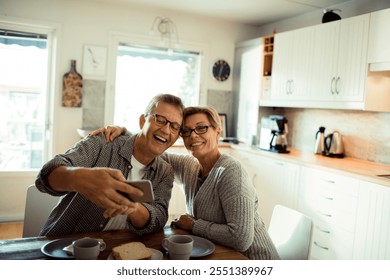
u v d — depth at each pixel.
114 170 1.05
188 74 4.57
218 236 1.28
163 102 1.39
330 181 2.80
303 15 4.04
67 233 1.39
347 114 3.43
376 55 2.73
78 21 3.81
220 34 4.59
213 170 1.42
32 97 3.80
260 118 4.23
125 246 1.08
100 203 1.05
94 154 1.45
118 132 1.56
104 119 4.02
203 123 1.41
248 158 3.84
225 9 4.02
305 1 3.57
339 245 2.71
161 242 1.24
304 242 1.43
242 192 1.32
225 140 4.39
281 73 3.79
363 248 2.51
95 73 3.93
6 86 3.69
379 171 2.69
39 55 3.78
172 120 1.37
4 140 3.75
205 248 1.20
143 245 1.11
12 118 3.75
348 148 3.41
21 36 3.67
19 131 3.79
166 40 4.25
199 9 4.07
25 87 3.76
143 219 1.28
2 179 3.62
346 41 3.01
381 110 2.95
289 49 3.67
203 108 1.44
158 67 4.37
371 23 2.78
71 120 3.88
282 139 3.61
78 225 1.40
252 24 4.69
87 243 1.01
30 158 3.86
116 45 4.02
